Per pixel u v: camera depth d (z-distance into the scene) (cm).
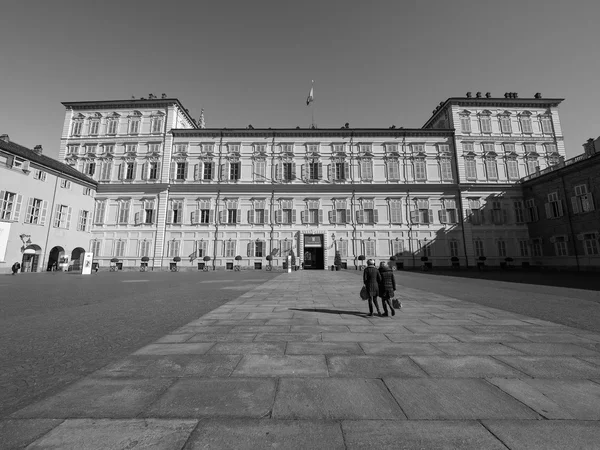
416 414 316
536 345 563
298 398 352
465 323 748
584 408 327
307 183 4084
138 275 2880
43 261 3241
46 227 3284
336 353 517
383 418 308
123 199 4025
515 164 4091
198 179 4075
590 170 3053
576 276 2411
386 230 3975
